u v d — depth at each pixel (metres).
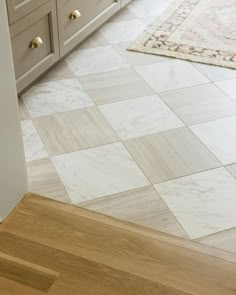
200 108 2.67
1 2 1.66
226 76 2.95
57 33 2.88
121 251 1.82
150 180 2.18
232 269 1.77
